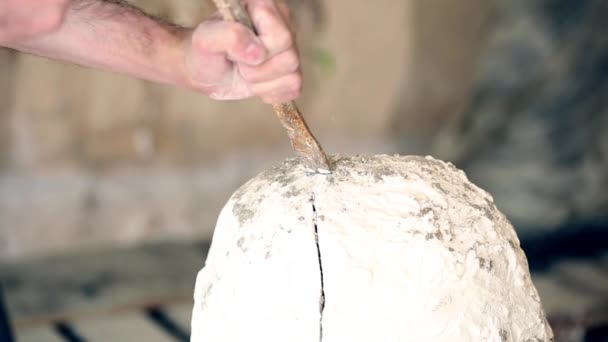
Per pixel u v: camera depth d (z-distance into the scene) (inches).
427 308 48.4
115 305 121.0
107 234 137.5
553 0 144.9
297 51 48.6
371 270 48.5
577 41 143.9
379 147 146.8
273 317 49.0
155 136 137.4
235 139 141.1
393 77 144.2
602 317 115.6
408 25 142.7
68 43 57.3
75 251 135.7
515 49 146.1
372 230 49.4
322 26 139.8
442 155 148.3
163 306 121.5
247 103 139.6
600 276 129.2
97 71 132.0
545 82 145.4
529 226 138.5
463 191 53.1
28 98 130.3
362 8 140.6
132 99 134.6
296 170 53.3
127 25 56.9
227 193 141.8
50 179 134.2
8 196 132.6
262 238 50.5
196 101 137.4
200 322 53.0
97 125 134.3
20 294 124.0
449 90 147.1
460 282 49.2
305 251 49.1
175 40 55.8
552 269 132.4
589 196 140.8
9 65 128.0
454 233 50.3
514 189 141.9
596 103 143.3
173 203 139.6
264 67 47.8
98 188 136.3
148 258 134.1
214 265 53.4
